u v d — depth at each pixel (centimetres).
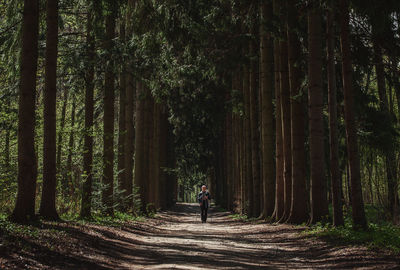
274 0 1532
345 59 1243
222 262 830
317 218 1445
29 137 1078
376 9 1194
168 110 3603
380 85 1711
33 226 1002
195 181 6247
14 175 1501
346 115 1239
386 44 1488
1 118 1538
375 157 1684
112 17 1623
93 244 955
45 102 1254
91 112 1606
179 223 2291
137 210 2358
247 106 2455
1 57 1441
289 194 1725
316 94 1451
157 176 3391
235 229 1748
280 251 1053
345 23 1249
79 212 1587
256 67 2298
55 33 1270
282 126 1762
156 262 818
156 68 1667
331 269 778
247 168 2425
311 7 1416
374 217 1636
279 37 1505
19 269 629
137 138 2559
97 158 1767
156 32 1455
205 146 3944
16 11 1305
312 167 1457
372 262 804
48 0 1272
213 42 1778
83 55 1499
